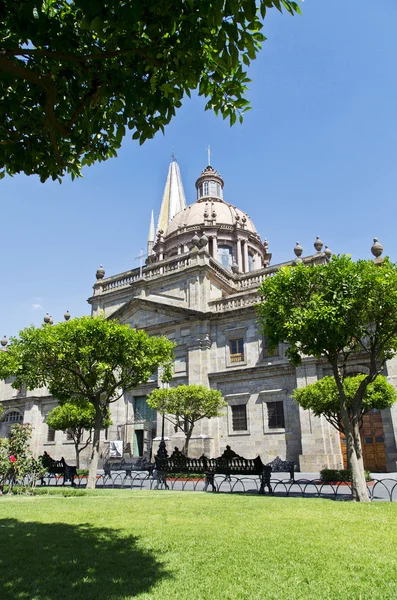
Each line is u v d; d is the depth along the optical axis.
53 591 5.29
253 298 33.34
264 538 7.77
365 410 20.28
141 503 12.85
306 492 17.12
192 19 5.66
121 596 5.06
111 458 34.78
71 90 6.72
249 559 6.45
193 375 33.34
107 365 19.78
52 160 8.13
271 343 16.33
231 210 57.44
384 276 14.66
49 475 23.23
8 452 17.52
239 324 33.28
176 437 32.19
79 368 20.33
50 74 6.58
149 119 7.21
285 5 5.57
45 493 16.89
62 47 6.11
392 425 25.12
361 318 14.95
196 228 53.28
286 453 28.86
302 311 15.05
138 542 7.62
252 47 6.00
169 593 5.13
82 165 8.88
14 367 20.16
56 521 9.94
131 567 6.17
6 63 5.70
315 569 5.95
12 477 17.39
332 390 19.98
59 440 41.06
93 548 7.24
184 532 8.40
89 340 19.92
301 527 8.74
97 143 8.39
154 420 35.06
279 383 30.55
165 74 6.68
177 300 36.72
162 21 5.59
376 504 12.05
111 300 41.97
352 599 4.88
